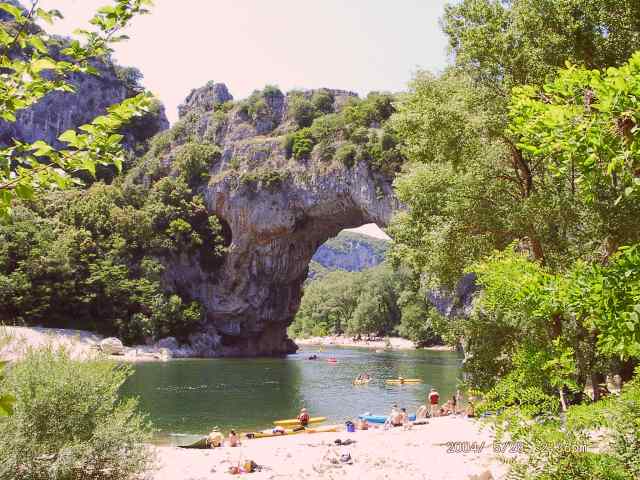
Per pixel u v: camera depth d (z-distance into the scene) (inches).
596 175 194.2
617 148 176.7
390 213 3051.2
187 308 3464.6
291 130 3973.9
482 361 713.6
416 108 799.7
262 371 2377.0
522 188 717.9
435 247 750.5
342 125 3531.0
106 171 4047.7
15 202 157.6
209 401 1439.5
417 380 1956.2
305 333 6358.3
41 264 2869.1
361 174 3211.1
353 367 2630.4
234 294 3747.5
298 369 2495.1
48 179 148.5
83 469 414.9
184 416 1208.8
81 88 4859.7
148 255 3508.9
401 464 589.0
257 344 3941.9
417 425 916.0
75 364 430.0
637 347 193.3
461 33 728.3
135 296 3166.8
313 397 1535.4
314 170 3476.9
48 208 3454.7
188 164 3863.2
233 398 1501.0
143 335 3127.5
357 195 3233.3
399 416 943.0
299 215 3627.0
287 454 689.6
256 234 3686.0
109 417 437.7
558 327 468.4
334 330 6304.1
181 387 1744.6
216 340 3612.2
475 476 432.5
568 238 661.3
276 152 3737.7
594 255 610.2
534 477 223.8
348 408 1339.8
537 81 658.2
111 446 425.1
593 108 184.9
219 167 3895.2
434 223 774.5
